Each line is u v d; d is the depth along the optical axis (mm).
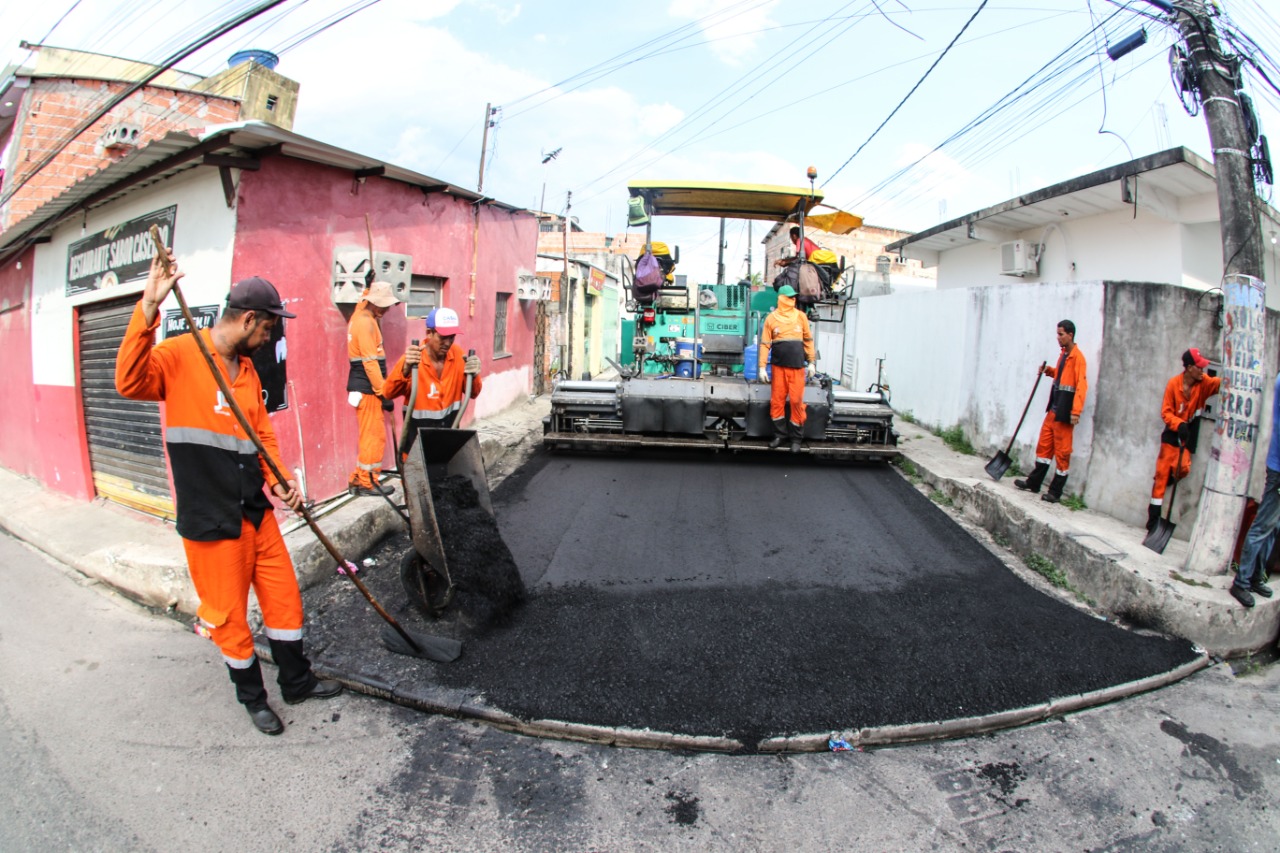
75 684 3594
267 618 3203
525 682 3422
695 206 8883
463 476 4344
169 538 5586
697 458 7961
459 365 5473
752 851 2520
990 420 7668
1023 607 4430
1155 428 5223
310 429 5445
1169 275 7887
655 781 2877
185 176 5148
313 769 2902
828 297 8289
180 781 2816
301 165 5289
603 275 19688
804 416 7395
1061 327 5699
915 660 3713
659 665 3596
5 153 9953
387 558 5020
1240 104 4266
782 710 3256
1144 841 2652
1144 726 3369
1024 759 3096
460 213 8062
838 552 5270
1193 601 4004
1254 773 3066
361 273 5715
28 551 6000
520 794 2785
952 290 8773
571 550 5188
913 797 2832
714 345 9031
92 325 6836
